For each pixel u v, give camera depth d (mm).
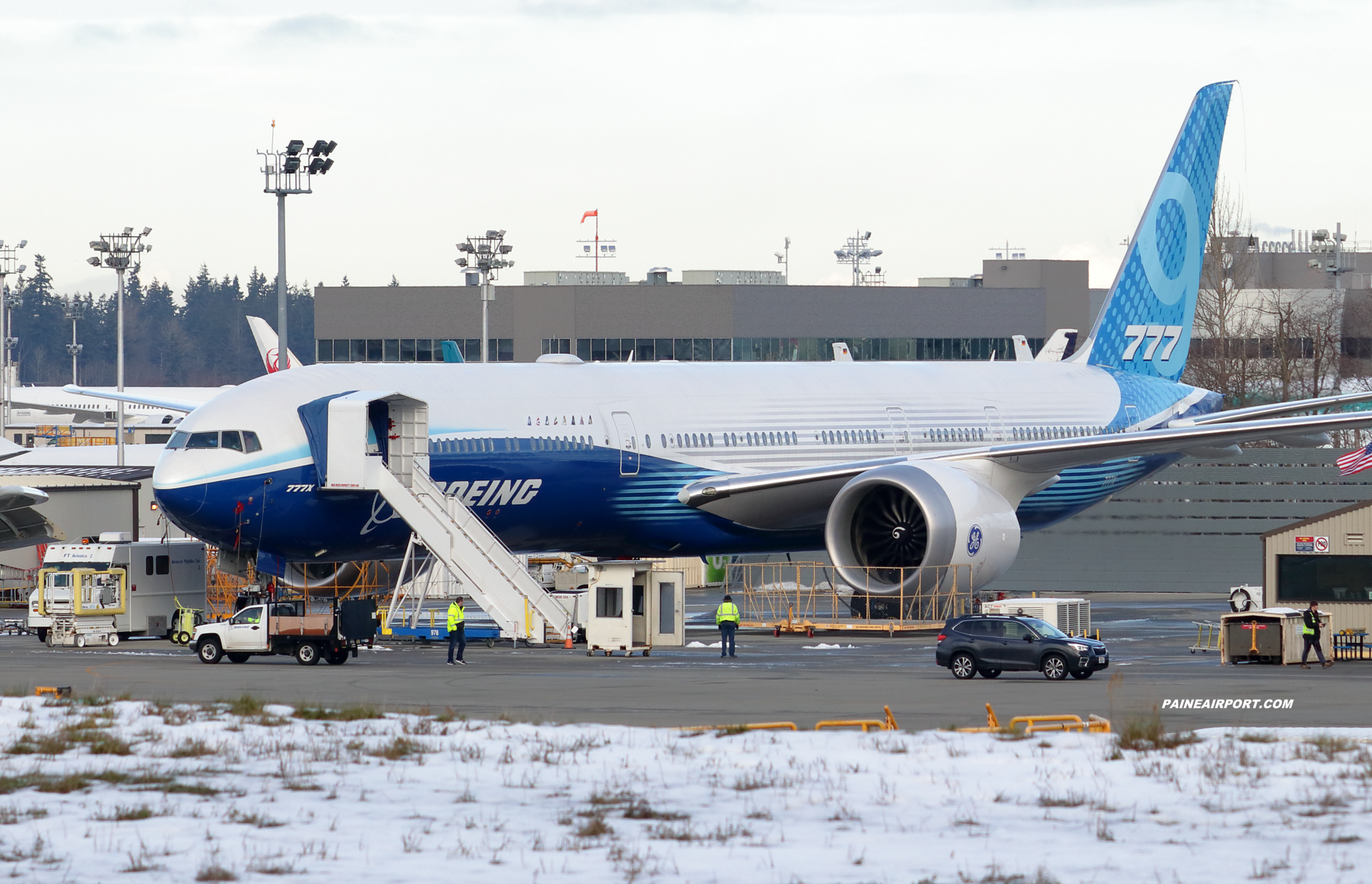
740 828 70000
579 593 178375
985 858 64688
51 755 88688
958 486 189500
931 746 92562
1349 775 82438
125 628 187125
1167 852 65750
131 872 61875
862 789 79062
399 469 172125
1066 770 84500
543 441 182875
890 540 196875
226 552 190000
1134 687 130750
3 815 71875
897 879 61344
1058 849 66312
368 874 62000
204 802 75500
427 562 184000
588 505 188250
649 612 171250
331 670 146625
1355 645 162000
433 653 167000
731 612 162625
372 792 78062
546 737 95875
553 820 71750
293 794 77562
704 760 87688
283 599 170875
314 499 168750
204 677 139000
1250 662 153750
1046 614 187000
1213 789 79000
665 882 60906
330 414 168250
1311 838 68125
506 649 173000
